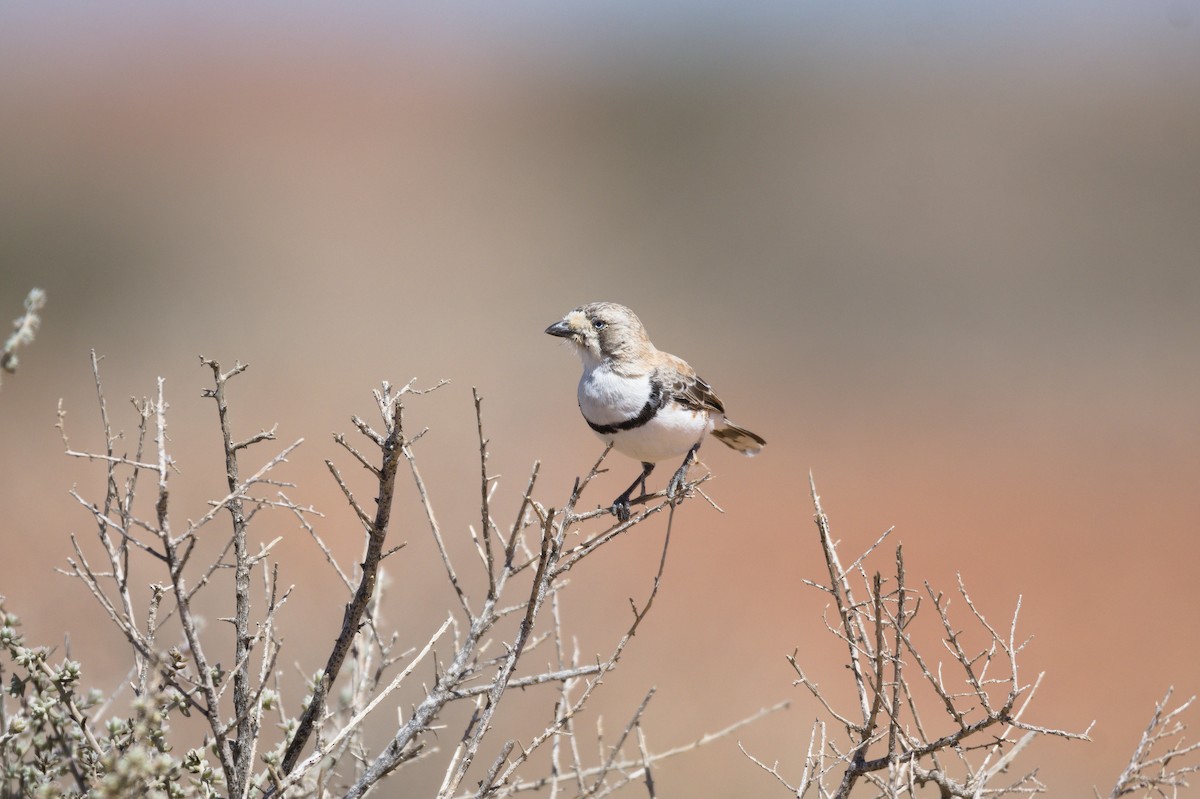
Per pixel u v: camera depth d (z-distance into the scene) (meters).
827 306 31.12
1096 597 15.54
